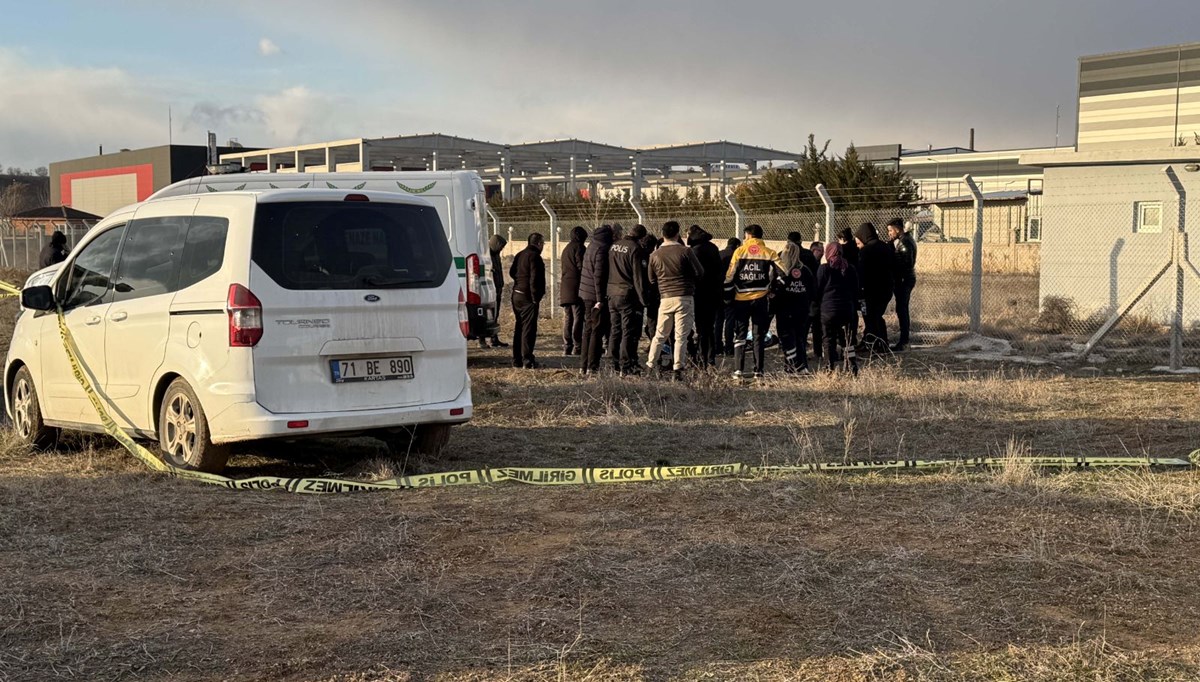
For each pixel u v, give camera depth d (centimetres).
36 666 384
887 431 884
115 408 771
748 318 1234
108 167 6869
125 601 455
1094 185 1800
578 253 1477
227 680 374
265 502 635
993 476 685
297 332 675
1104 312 1736
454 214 1359
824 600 450
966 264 2981
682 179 5444
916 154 5081
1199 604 443
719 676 373
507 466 762
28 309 816
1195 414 947
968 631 413
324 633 417
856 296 1231
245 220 679
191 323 693
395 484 677
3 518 588
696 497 635
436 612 440
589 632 416
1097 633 410
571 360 1461
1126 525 555
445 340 737
